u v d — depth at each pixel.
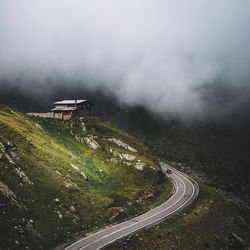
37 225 57.56
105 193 89.50
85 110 168.00
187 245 72.56
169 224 78.31
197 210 91.56
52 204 67.69
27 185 69.00
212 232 84.31
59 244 56.53
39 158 88.38
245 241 90.31
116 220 75.69
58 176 83.00
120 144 135.12
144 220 78.44
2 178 64.75
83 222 68.94
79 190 81.94
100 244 59.06
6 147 80.06
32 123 128.88
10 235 49.75
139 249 63.00
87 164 110.00
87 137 133.50
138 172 111.12
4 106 135.50
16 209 57.50
